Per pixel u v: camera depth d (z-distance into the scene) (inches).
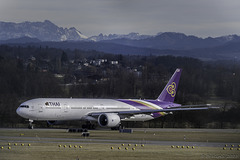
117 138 3659.0
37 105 4527.6
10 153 2380.7
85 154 2402.8
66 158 2236.7
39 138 3403.1
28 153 2393.0
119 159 2257.6
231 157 2495.1
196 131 5211.6
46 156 2288.4
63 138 3459.6
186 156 2456.9
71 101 4847.4
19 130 4448.8
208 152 2709.2
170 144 3230.8
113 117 4785.9
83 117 4928.6
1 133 3919.8
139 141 3422.7
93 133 4259.4
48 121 5137.8
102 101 5211.6
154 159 2294.5
